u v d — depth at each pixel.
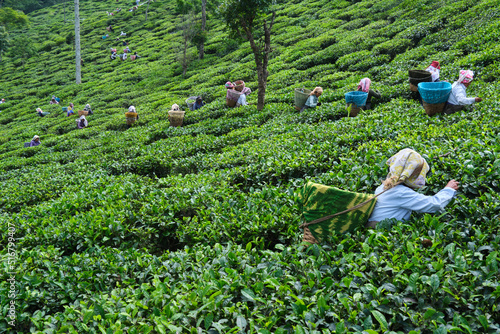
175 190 6.89
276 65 22.67
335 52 20.42
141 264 4.55
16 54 50.91
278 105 14.08
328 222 4.37
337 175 5.65
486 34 14.09
